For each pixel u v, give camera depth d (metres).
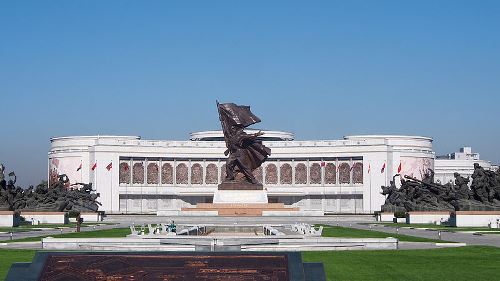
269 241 51.38
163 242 52.38
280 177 196.25
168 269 23.33
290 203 195.62
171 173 196.00
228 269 23.38
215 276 23.00
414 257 45.09
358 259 43.72
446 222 104.94
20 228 89.31
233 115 131.12
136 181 194.75
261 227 92.69
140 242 52.34
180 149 194.75
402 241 60.53
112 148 192.50
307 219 123.06
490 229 85.88
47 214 109.19
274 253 24.14
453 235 72.44
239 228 92.69
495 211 96.06
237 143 130.62
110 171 192.38
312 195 194.75
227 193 130.50
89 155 195.38
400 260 43.06
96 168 192.50
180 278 22.86
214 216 123.25
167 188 194.62
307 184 195.50
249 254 24.05
